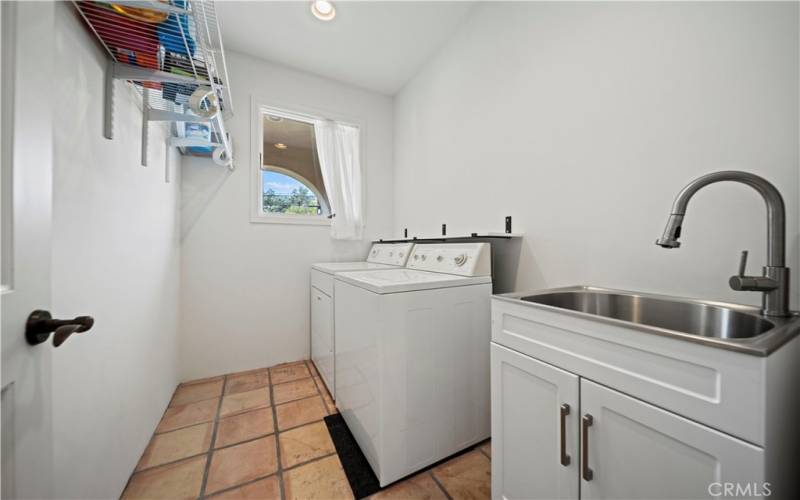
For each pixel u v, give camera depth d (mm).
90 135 953
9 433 462
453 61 2066
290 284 2473
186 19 980
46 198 543
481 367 1478
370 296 1275
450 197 2117
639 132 1094
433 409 1331
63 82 809
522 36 1560
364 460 1351
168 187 1791
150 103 1495
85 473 901
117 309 1126
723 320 855
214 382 2105
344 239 2682
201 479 1242
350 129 2730
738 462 522
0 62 461
